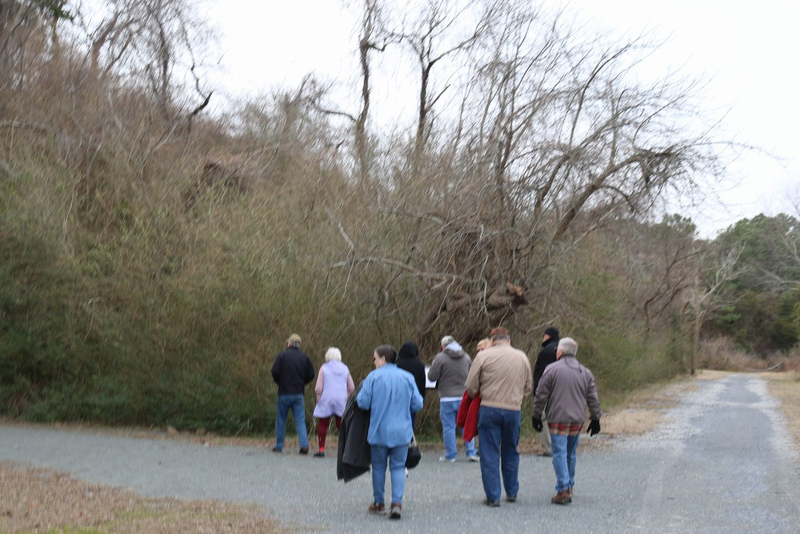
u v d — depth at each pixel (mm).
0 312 15242
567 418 8141
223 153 20047
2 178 15867
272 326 14609
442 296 13844
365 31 22000
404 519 7254
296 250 15047
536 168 13273
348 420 7621
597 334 19469
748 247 64000
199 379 14297
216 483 8938
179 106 22734
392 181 14766
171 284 14852
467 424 8070
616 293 19016
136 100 20938
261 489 8641
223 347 14586
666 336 42344
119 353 14898
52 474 9031
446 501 8234
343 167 16297
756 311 71750
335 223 14133
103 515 6828
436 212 13602
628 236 15164
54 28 22047
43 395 15273
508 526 7008
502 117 13633
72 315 15258
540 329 14414
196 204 16234
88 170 16859
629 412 19578
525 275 13352
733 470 10516
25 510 6867
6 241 15203
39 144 17328
